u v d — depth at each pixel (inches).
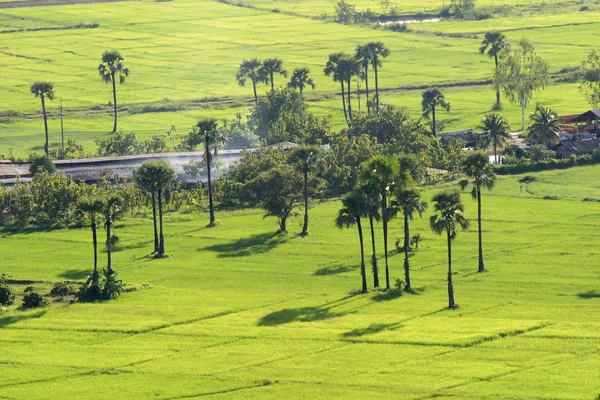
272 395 7130.9
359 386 7229.3
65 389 7322.8
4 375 7608.3
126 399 7135.8
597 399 6855.3
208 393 7214.6
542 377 7278.5
